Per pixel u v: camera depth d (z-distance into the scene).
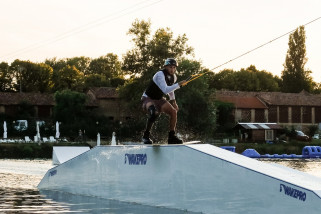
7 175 19.02
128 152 11.08
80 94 71.88
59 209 9.76
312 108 89.25
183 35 65.06
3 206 10.18
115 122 70.94
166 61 10.80
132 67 65.06
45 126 63.78
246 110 83.94
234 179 8.66
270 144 57.19
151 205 10.39
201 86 60.22
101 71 138.00
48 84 106.19
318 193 7.38
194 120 58.47
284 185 7.85
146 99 11.05
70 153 25.75
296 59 104.56
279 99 87.94
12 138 60.03
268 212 8.07
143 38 65.12
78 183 12.59
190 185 9.54
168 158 10.04
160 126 54.16
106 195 11.65
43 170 21.78
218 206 8.95
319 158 39.41
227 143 58.06
